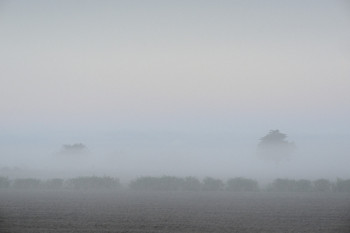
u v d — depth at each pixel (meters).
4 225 39.31
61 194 74.31
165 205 55.75
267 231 37.25
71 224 40.09
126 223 40.91
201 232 36.81
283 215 46.41
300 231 37.34
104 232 36.50
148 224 40.47
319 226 39.69
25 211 48.66
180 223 41.09
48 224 40.00
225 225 40.12
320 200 61.97
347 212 48.59
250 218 44.28
